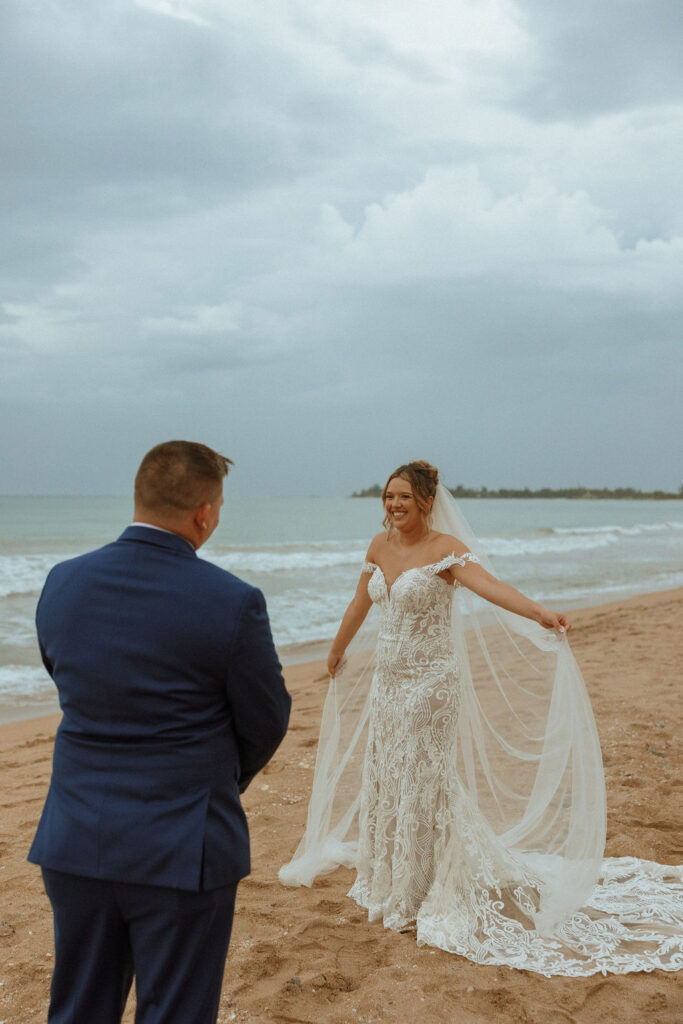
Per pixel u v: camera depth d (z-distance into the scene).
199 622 2.00
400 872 3.68
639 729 6.47
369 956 3.40
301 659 11.09
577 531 47.19
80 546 29.09
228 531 47.00
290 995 3.07
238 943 3.47
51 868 1.97
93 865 1.92
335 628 13.44
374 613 8.62
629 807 4.91
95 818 1.93
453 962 3.32
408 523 3.90
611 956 3.35
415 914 3.69
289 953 3.39
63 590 2.12
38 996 3.06
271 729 2.11
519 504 160.75
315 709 7.86
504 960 3.32
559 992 3.08
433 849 3.70
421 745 3.72
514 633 4.20
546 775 4.15
